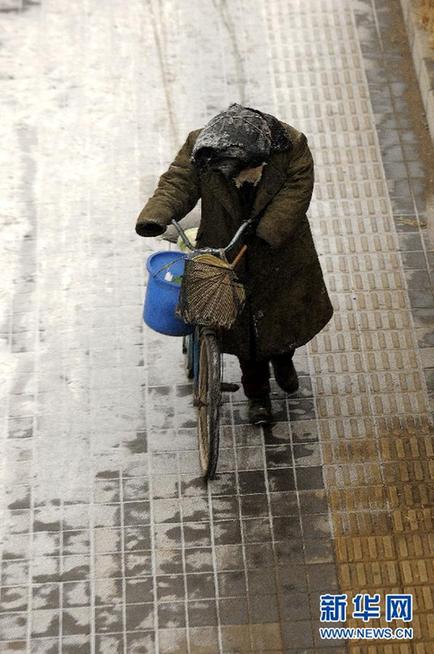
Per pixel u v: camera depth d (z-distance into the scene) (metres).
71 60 23.06
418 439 17.14
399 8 24.09
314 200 20.41
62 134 21.58
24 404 17.61
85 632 15.21
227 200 14.27
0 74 22.67
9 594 15.54
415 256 19.53
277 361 16.80
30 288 19.06
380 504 16.42
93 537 16.11
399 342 18.36
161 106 22.12
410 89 22.52
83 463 16.91
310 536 16.08
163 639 15.14
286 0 24.20
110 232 19.91
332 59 23.12
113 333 18.50
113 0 24.20
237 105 14.02
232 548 15.97
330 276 19.23
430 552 15.95
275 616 15.32
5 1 24.12
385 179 20.80
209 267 14.09
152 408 17.56
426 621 15.30
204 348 15.38
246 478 16.69
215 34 23.61
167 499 16.50
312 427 17.28
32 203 20.36
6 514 16.33
